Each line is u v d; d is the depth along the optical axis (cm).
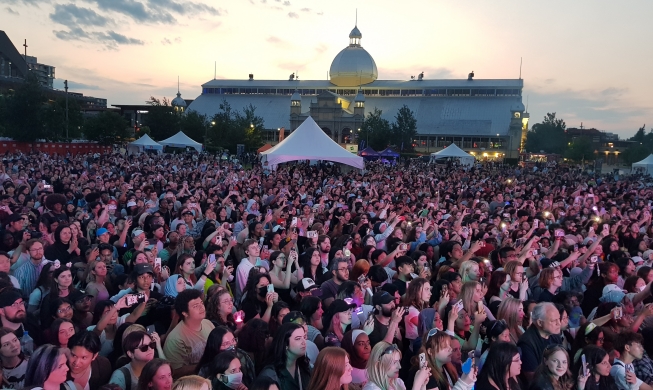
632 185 4116
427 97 12656
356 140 10775
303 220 1402
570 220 1617
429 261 1165
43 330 648
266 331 607
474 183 3491
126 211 1515
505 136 11506
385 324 695
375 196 2166
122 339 570
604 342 663
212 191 1962
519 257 1056
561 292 821
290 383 532
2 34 10656
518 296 885
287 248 1071
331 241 1290
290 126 11862
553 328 627
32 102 6378
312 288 834
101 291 788
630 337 631
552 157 12031
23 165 3088
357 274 916
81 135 8650
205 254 945
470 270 853
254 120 9631
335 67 13175
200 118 9025
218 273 873
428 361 560
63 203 1337
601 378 586
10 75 11081
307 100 13225
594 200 2200
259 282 734
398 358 506
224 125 8550
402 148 9762
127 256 981
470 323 734
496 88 12175
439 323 708
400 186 2916
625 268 976
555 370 545
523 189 3000
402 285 876
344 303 664
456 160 7644
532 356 628
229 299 682
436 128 11906
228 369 492
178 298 604
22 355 528
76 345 509
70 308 636
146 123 8806
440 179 4112
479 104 12119
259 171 3631
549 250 1192
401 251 1023
